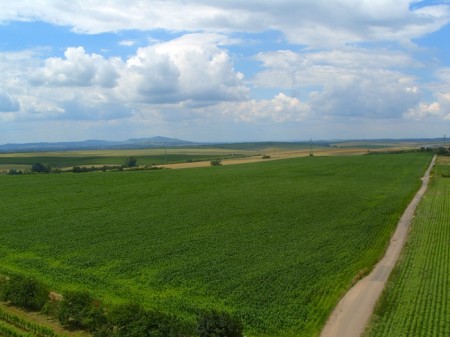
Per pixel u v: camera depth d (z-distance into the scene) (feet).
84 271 138.00
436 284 125.29
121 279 131.85
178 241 169.07
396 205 239.30
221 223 198.08
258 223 197.77
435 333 96.94
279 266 139.54
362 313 108.47
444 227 191.31
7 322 103.96
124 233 181.37
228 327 88.07
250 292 120.06
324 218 207.51
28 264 144.46
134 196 270.26
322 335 98.43
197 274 133.90
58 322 103.40
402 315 106.22
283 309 110.11
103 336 92.99
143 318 91.45
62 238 174.29
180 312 109.50
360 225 193.67
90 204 244.01
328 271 135.33
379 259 149.38
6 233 181.98
